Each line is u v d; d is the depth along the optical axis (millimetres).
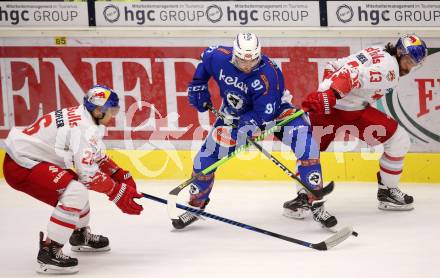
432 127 17984
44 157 12523
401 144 15602
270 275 12188
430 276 11891
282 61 18188
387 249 13422
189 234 14734
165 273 12492
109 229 15141
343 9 17859
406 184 18188
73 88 18797
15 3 18703
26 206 16781
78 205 12367
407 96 17906
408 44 14875
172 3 18281
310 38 17984
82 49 18625
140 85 18641
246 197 17266
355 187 17969
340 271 12281
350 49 17953
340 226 15039
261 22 18141
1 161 19109
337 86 14516
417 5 17656
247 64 13586
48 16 18703
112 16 18531
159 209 16469
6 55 18797
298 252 13414
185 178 18859
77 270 12648
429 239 13930
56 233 12383
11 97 18938
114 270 12742
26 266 13047
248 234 14648
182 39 18344
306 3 17938
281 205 16594
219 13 18219
